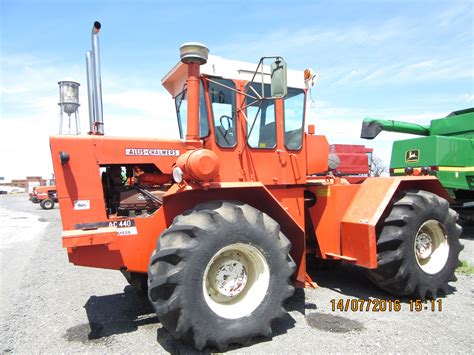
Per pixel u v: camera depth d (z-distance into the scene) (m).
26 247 8.29
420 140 8.08
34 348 3.19
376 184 4.29
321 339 3.22
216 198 3.68
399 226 4.02
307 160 4.36
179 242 2.97
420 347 3.04
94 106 3.82
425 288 4.09
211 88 3.73
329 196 4.39
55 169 3.35
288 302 4.13
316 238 4.53
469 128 8.20
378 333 3.32
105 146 3.53
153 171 3.91
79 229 3.31
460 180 8.00
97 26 3.82
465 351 2.97
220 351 3.04
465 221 9.06
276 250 3.29
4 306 4.27
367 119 8.41
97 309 4.12
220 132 3.76
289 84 4.21
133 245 3.45
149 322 3.72
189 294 2.89
